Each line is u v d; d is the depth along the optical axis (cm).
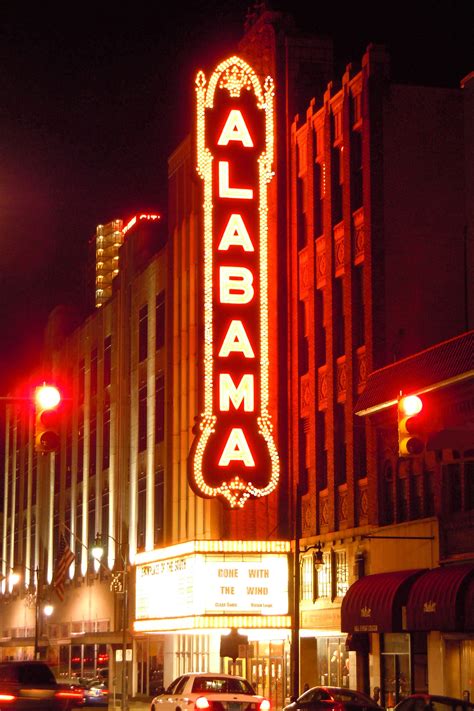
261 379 6050
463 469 4384
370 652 4938
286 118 6294
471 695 4156
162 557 6397
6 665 3694
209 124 6138
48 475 11881
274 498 6150
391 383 4641
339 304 5569
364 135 5284
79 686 6644
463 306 5200
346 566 5306
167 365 8019
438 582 4150
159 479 8188
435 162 5288
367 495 5150
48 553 11688
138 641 8606
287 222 6216
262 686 6272
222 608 5825
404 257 5184
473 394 3928
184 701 3650
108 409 9762
